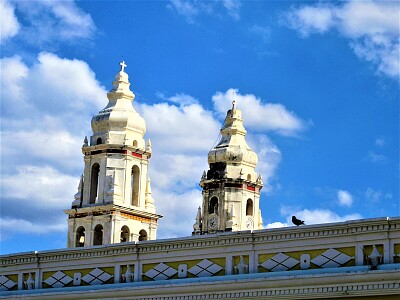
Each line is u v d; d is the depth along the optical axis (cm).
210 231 9894
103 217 8481
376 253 3638
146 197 8731
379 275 3547
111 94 8975
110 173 8631
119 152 8675
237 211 9919
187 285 4031
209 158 10188
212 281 3988
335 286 3650
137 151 8744
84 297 4350
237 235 4003
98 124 8800
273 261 3906
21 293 4600
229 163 10081
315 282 3691
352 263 3700
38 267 4625
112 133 8725
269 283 3800
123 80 9025
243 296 3875
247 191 10050
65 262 4541
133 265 4319
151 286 4144
